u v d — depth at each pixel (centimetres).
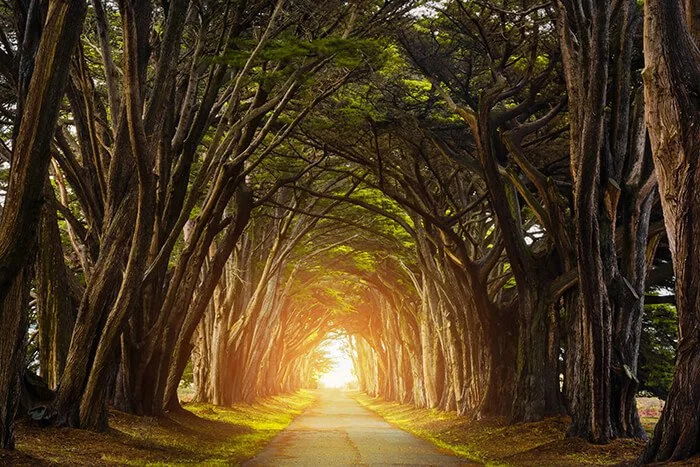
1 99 1988
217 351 3691
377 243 4106
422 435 2748
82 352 1666
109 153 1898
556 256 2409
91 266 1958
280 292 4697
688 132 1267
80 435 1599
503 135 2212
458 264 2919
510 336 2808
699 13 1330
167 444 1845
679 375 1295
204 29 1802
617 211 2073
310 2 1770
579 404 1895
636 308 1923
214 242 3425
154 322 2214
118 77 2075
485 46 2131
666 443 1300
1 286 1110
